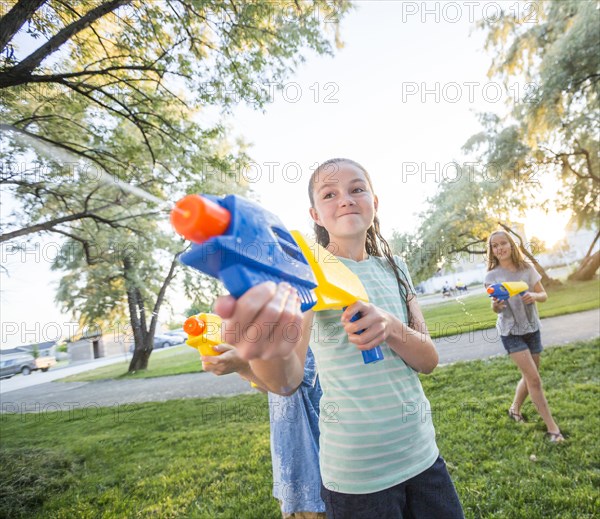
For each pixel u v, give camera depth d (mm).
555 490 2072
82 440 4961
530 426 2900
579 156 11250
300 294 565
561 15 9922
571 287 11328
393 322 1072
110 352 20125
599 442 2502
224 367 1187
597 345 5043
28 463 3912
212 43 5020
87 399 8672
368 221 1265
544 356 4945
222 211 475
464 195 10844
